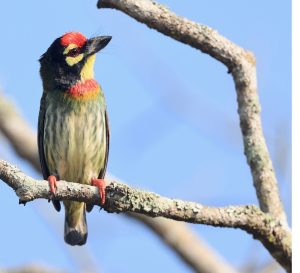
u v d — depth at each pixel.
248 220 7.50
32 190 7.05
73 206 11.16
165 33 8.58
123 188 7.27
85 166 11.12
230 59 8.53
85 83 11.15
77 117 10.98
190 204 7.39
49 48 11.54
